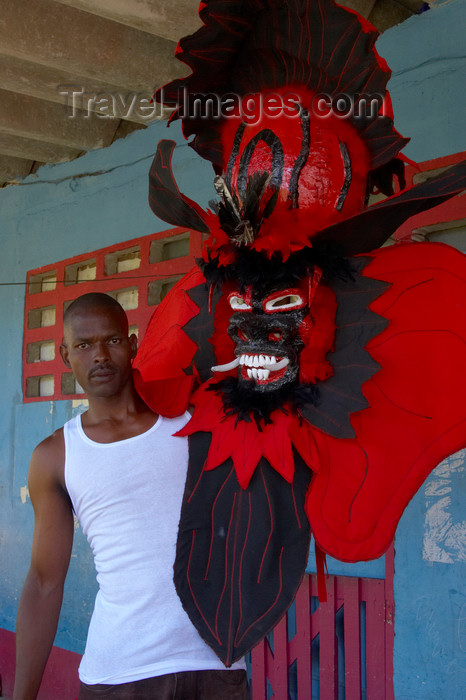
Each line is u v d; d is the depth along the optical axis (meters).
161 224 3.84
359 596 2.84
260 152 1.55
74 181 4.41
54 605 1.59
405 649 2.69
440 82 2.69
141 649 1.47
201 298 1.85
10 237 4.89
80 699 1.52
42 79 3.49
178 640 1.48
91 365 1.58
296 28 1.52
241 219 1.50
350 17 1.44
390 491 1.51
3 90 3.77
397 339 1.59
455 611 2.57
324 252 1.52
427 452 1.51
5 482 4.66
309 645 2.96
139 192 3.99
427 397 1.54
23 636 1.56
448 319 1.56
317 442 1.56
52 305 4.50
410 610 2.69
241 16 1.58
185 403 1.67
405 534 2.72
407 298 1.61
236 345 1.64
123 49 3.20
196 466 1.60
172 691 1.45
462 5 2.64
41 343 4.70
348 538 1.48
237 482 1.57
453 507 2.60
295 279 1.52
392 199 1.40
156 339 2.07
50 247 4.56
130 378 1.65
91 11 2.68
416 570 2.68
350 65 1.48
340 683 2.95
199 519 1.55
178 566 1.51
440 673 2.59
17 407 4.64
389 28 2.88
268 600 1.45
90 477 1.56
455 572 2.58
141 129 3.99
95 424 1.63
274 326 1.54
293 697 3.11
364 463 1.53
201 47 1.62
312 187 1.50
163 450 1.59
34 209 4.71
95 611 1.56
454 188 1.37
